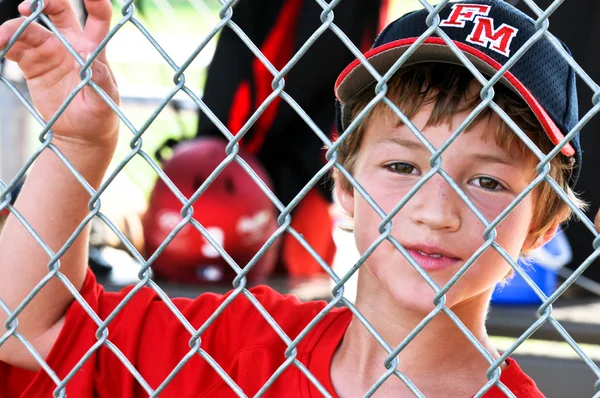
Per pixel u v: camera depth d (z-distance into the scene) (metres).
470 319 1.32
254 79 3.21
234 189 3.07
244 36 0.98
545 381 2.69
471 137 1.18
